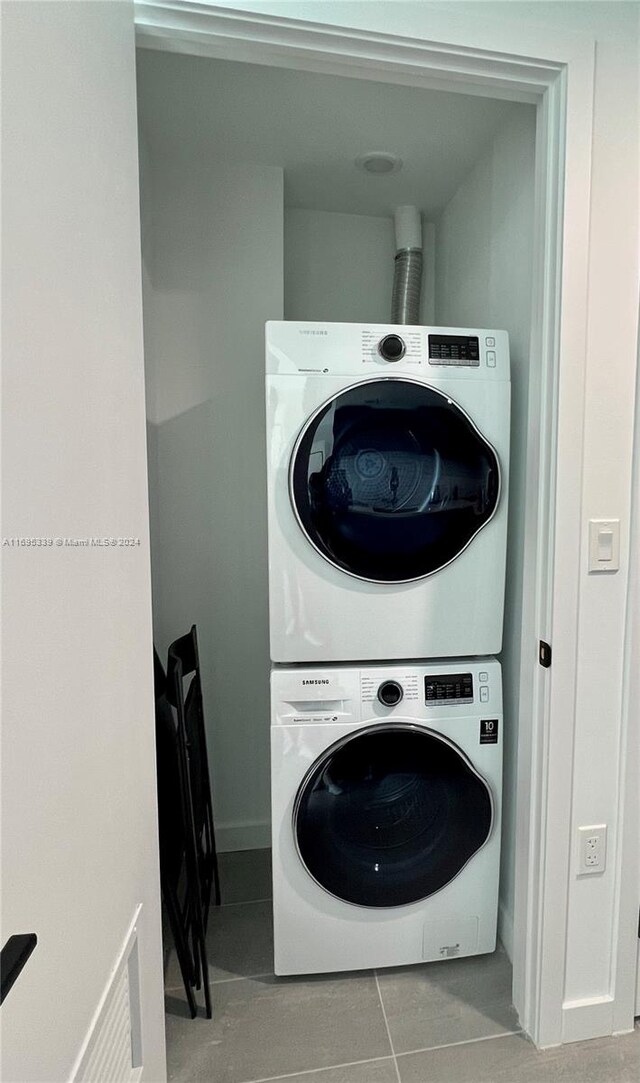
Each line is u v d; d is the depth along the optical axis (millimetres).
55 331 703
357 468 1430
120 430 946
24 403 625
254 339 2002
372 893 1494
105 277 878
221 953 1637
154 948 1126
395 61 1166
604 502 1298
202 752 1759
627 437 1296
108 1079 863
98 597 842
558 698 1312
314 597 1455
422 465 1455
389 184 2045
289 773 1442
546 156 1257
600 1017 1396
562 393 1252
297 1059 1328
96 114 842
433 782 1500
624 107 1230
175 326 1961
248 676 2123
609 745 1351
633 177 1244
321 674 1452
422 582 1490
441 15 1142
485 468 1480
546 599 1313
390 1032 1395
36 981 634
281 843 1461
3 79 583
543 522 1312
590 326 1256
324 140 1780
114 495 914
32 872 628
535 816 1362
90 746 805
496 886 1561
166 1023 1417
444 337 1459
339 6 1107
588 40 1196
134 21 1044
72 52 754
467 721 1502
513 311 1608
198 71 1449
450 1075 1294
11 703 591
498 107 1588
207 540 2053
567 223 1219
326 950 1509
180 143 1816
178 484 2018
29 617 633
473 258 1931
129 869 975
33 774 635
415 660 1559
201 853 1666
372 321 2320
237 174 1932
